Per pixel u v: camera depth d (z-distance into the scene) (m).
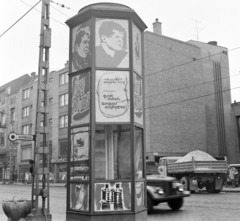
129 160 8.28
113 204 7.82
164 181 12.01
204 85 45.94
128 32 8.64
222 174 21.28
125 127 8.52
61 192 24.09
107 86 8.32
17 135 8.86
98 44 8.48
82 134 8.42
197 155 21.66
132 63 8.51
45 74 9.22
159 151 38.28
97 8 8.47
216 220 9.72
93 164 7.92
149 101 38.53
